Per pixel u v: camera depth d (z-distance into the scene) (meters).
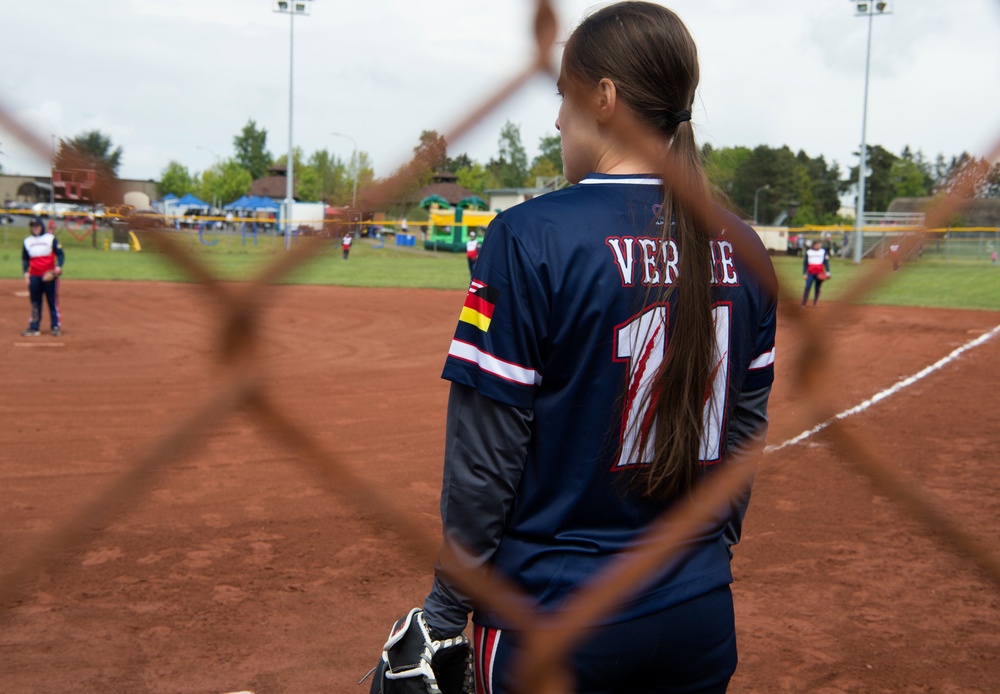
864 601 4.20
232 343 1.35
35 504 5.23
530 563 1.62
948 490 5.94
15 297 18.78
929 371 11.03
